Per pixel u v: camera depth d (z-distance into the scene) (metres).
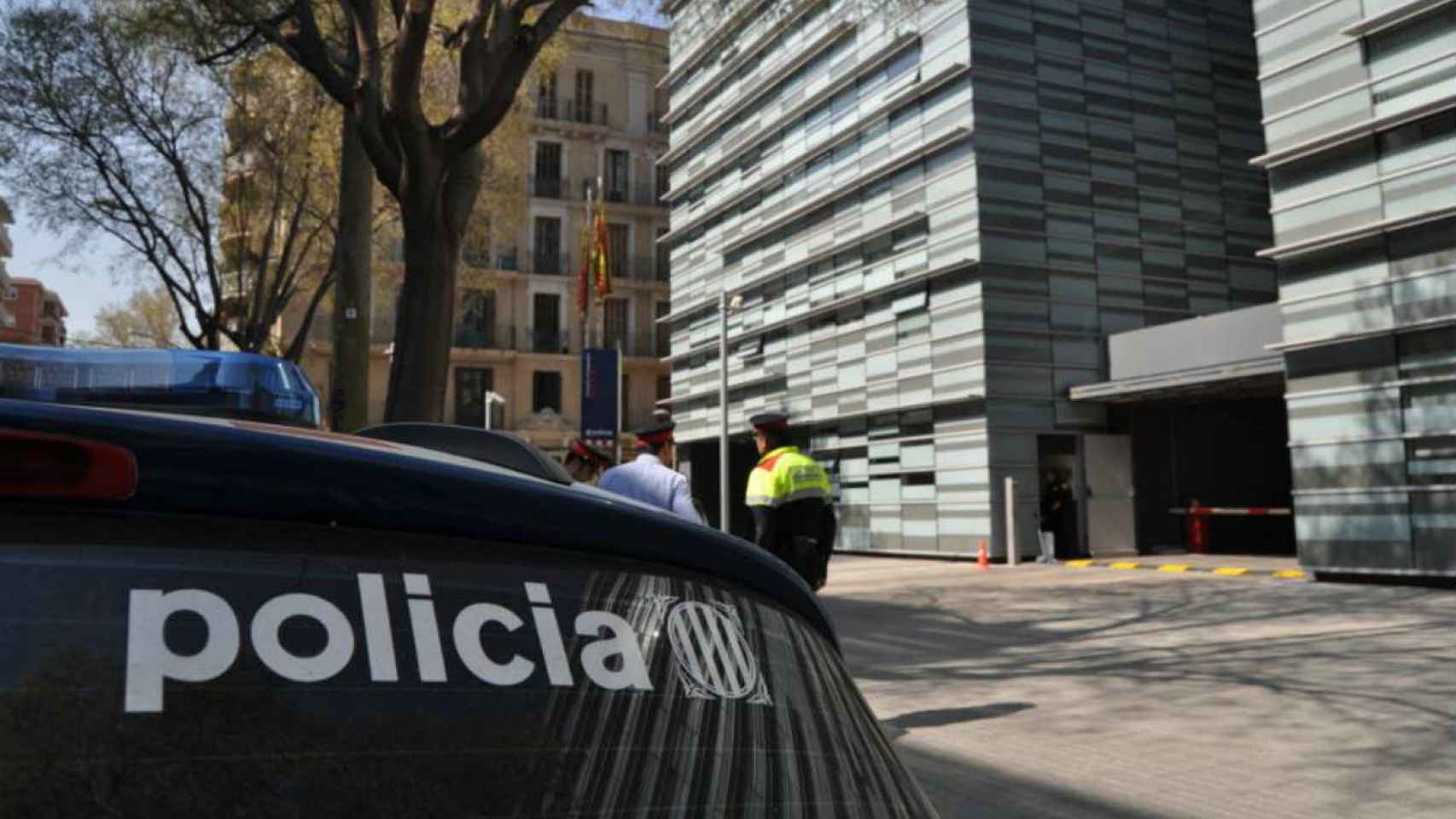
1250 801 5.14
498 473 1.19
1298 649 9.30
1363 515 14.33
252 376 2.50
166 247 20.11
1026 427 21.83
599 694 1.10
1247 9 25.16
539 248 44.94
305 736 0.93
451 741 0.99
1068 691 7.86
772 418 6.84
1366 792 5.23
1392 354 14.07
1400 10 13.75
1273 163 15.50
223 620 0.94
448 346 9.91
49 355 2.34
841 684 1.38
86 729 0.85
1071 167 22.69
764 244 29.81
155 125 18.59
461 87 9.72
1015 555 20.41
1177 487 23.17
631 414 46.06
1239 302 24.30
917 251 23.59
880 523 24.84
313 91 20.03
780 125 28.81
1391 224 13.90
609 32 46.28
